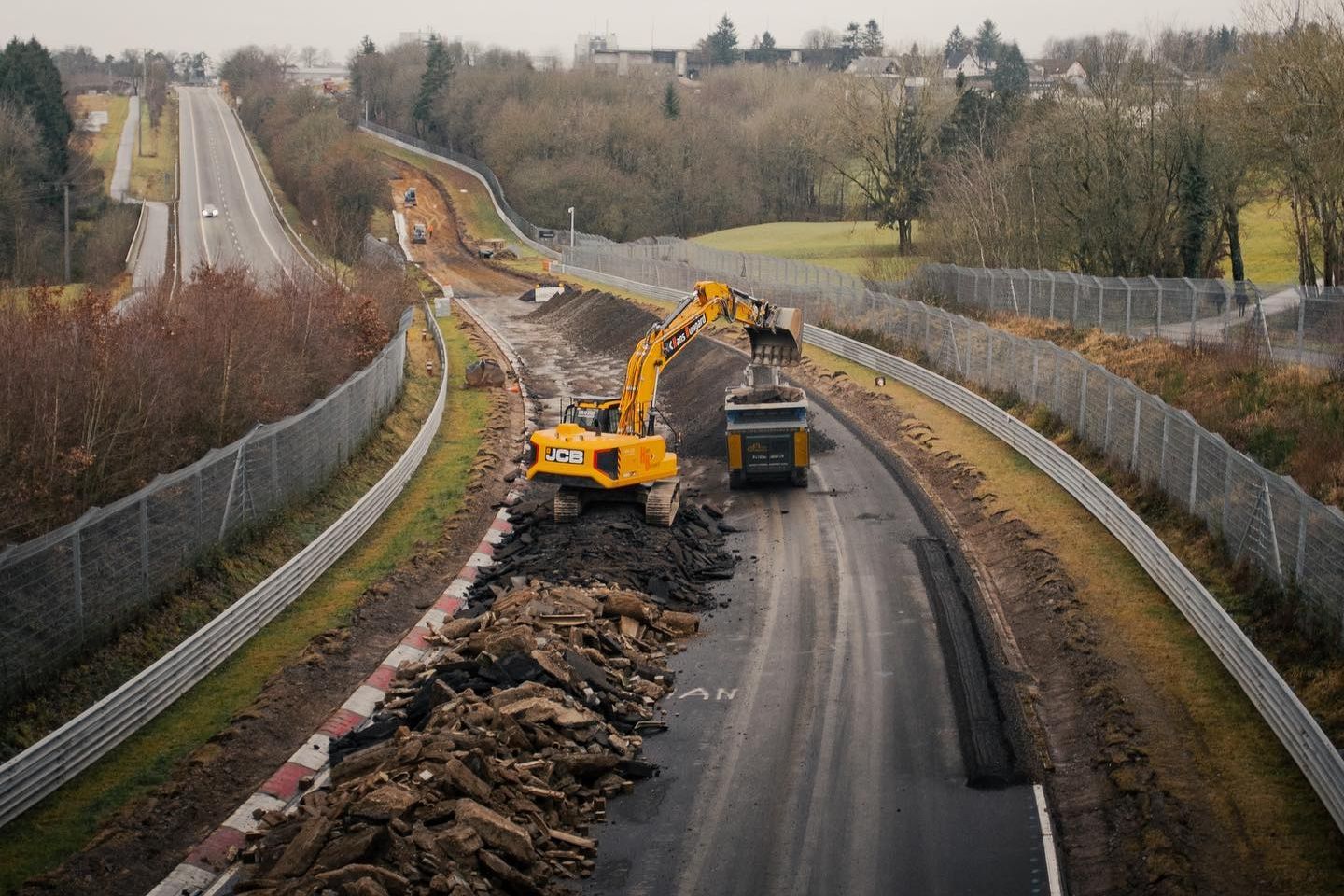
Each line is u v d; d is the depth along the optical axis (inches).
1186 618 855.1
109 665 788.0
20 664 718.5
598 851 601.0
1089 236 2160.4
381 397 1545.3
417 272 3683.6
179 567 903.1
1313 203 1838.1
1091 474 1123.9
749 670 813.2
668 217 4859.7
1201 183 2034.9
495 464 1435.8
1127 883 559.2
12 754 677.3
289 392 1334.9
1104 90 2190.0
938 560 1011.9
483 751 630.5
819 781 665.0
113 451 991.6
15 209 3230.8
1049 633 858.1
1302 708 644.7
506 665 741.9
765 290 2511.1
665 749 708.7
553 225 4471.0
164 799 653.9
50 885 570.9
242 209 4626.0
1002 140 3075.8
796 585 970.7
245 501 1023.6
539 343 2512.3
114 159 5772.6
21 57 4638.3
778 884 569.9
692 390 1850.4
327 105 6250.0
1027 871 575.8
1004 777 659.4
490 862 549.0
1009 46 6855.3
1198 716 714.2
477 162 5462.6
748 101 6914.4
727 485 1285.7
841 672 803.4
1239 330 1384.1
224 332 1227.2
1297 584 788.0
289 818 609.6
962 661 808.3
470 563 1078.4
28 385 934.4
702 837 611.8
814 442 1439.5
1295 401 1136.8
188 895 577.9
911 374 1747.0
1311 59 1713.8
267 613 909.2
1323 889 544.4
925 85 3747.5
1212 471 957.8
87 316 1087.6
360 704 791.7
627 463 1077.1
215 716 756.0
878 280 2455.7
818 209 5374.0
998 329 1612.9
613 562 979.3
